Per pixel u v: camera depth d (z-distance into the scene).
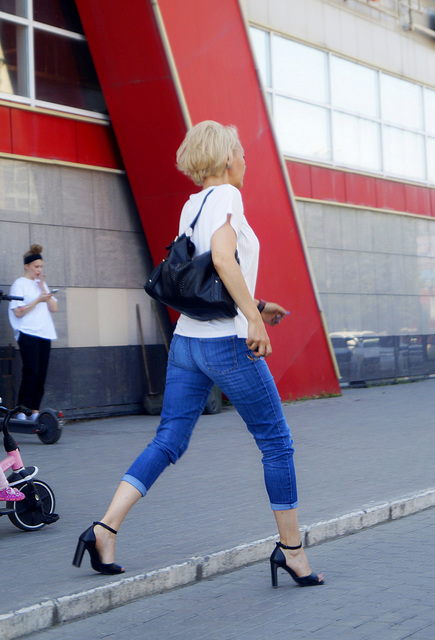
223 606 3.87
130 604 3.91
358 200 15.94
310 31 15.12
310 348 13.20
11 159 10.61
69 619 3.66
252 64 12.22
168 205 11.65
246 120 12.06
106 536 3.95
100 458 7.92
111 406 11.55
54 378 10.88
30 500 5.12
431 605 3.78
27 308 9.33
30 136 10.85
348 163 15.86
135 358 11.90
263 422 3.98
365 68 16.44
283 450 4.03
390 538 5.15
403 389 15.23
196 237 3.91
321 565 4.54
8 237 10.52
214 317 3.82
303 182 14.73
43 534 5.07
